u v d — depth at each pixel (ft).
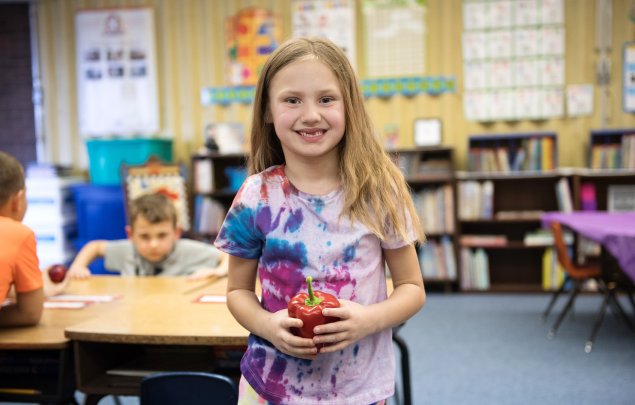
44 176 19.33
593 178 18.99
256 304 4.00
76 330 5.91
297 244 3.84
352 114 3.91
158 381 5.13
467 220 18.63
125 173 17.56
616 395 10.15
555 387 10.59
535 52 18.90
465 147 19.38
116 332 5.82
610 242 11.96
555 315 15.55
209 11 20.29
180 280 8.71
